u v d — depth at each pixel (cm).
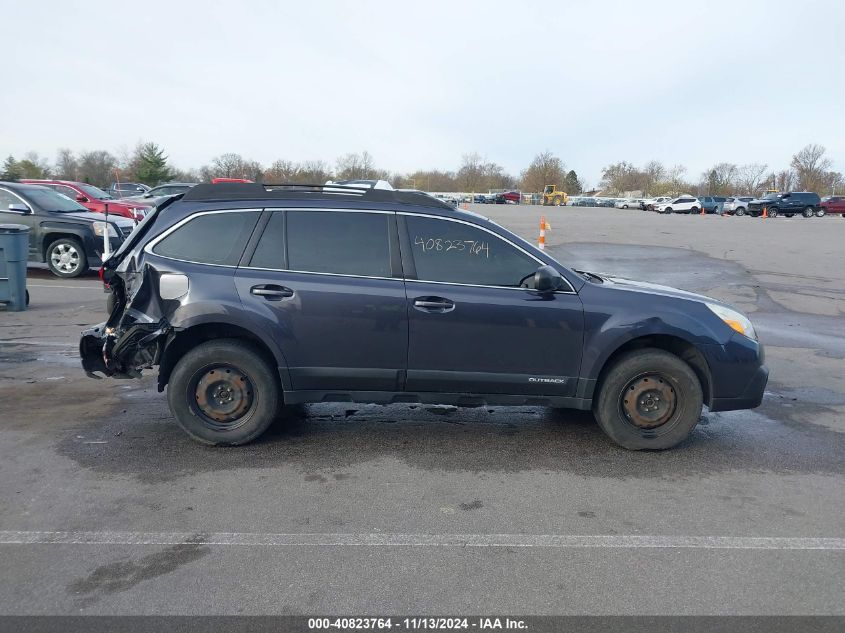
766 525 367
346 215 467
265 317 450
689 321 463
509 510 381
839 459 468
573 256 1780
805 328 958
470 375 461
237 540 342
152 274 457
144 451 459
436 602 292
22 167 7412
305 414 546
